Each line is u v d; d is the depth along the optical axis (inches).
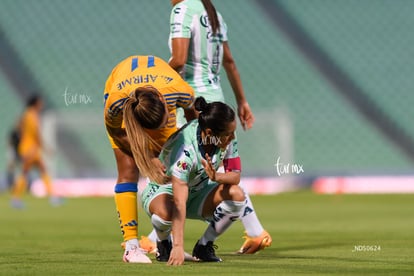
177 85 700.7
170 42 849.5
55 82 3201.3
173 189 677.3
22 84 3184.1
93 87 3216.0
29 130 2073.1
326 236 1096.2
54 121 3004.4
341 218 1505.9
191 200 737.6
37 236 1133.7
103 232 1213.1
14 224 1403.8
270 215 1606.8
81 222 1450.5
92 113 3048.7
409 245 923.4
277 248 906.7
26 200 2332.7
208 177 719.7
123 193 720.3
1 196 2559.1
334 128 3147.1
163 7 3432.6
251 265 669.3
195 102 682.2
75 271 619.2
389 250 852.6
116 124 702.5
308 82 3272.6
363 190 2628.0
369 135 3107.8
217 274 588.7
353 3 3459.6
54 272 612.7
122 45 3356.3
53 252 860.0
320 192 2600.9
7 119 3080.7
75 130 3036.4
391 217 1525.6
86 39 3353.8
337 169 2908.5
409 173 2770.7
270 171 2847.0
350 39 3380.9
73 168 3002.0
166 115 650.2
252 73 3316.9
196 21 839.7
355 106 3196.4
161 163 653.3
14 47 3309.5
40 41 3339.1
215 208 713.6
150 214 712.4
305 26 3420.3
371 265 666.2
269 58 3348.9
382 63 3309.5
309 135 3144.7
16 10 3403.1
